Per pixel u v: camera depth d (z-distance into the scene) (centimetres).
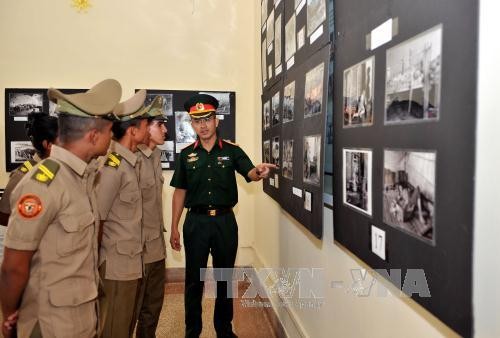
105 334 173
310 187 158
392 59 90
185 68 337
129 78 332
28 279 116
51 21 322
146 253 208
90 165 140
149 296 217
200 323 226
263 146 280
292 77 188
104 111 130
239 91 344
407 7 82
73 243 120
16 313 119
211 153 225
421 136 78
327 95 136
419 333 87
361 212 109
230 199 227
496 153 60
